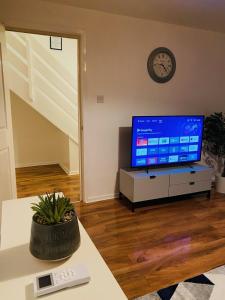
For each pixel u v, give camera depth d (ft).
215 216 8.97
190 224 8.36
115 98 9.66
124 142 10.21
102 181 10.21
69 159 13.24
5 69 7.64
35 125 14.64
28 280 2.69
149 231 7.89
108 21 8.92
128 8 8.41
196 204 10.03
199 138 10.61
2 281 2.67
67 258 3.03
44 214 2.90
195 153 10.68
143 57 9.79
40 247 2.85
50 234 2.80
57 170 14.28
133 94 9.95
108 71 9.32
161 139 9.80
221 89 11.97
